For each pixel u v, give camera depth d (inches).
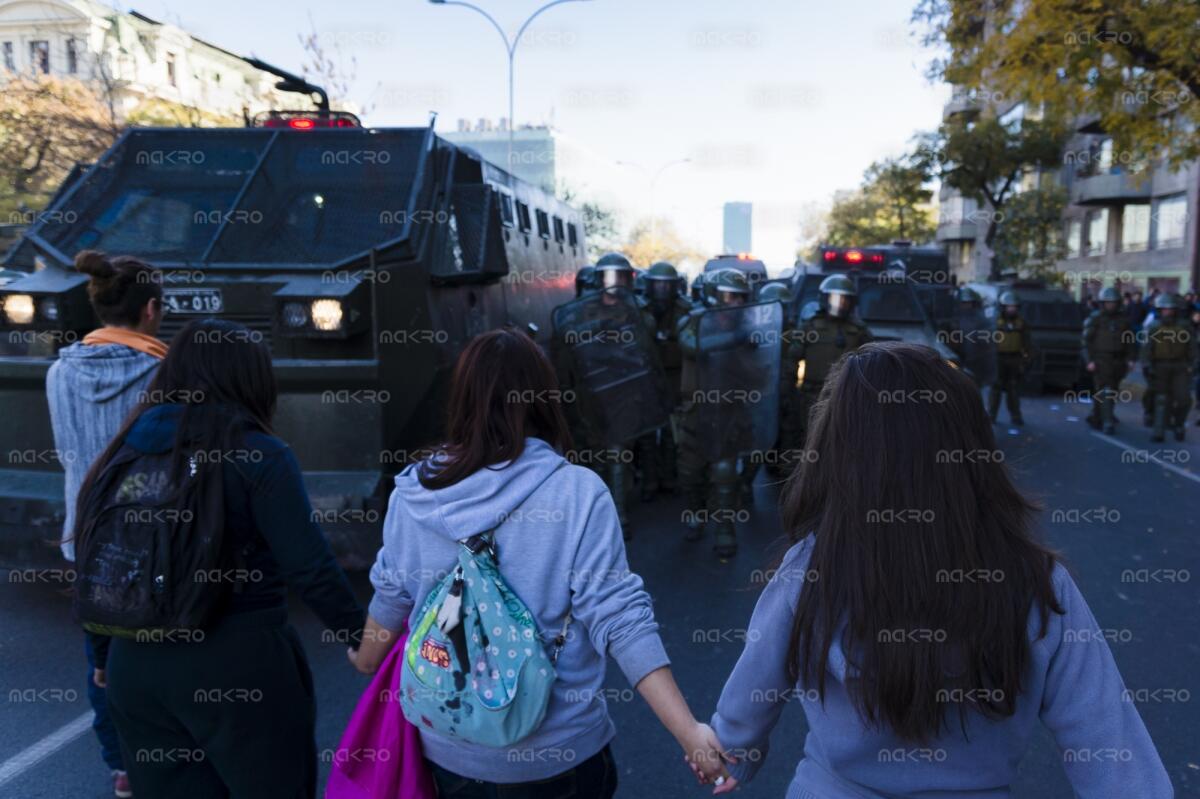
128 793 135.0
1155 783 60.0
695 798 139.5
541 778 77.3
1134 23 467.8
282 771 93.7
